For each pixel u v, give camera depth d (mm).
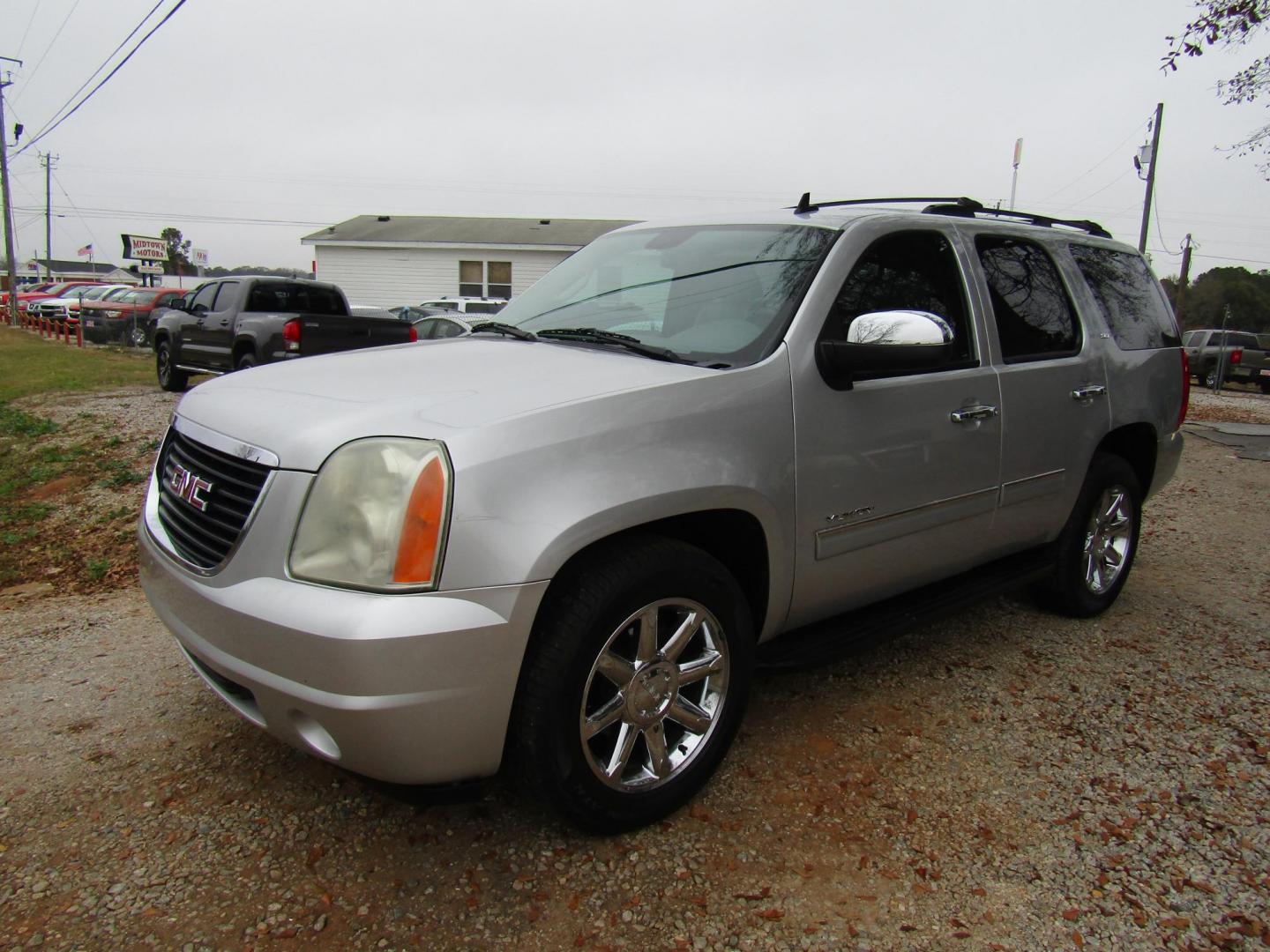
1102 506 4402
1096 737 3326
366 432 2324
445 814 2773
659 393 2611
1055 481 3992
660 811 2699
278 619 2215
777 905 2414
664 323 3260
